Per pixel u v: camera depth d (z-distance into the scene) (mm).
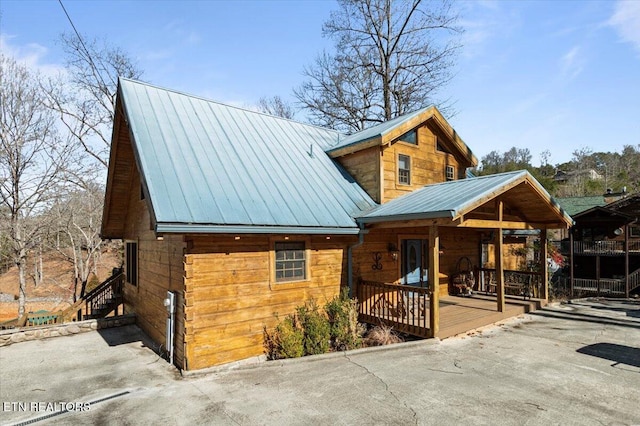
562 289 22000
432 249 7855
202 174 7605
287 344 7219
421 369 6297
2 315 18984
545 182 48344
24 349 8336
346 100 24312
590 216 24312
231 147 9281
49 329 9391
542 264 11883
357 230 8867
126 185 11586
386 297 10031
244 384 5879
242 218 6883
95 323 10148
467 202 7254
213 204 6883
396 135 10602
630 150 74438
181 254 7035
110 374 6645
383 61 22797
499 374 6012
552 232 34812
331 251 9055
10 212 17828
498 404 4902
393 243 10781
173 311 7172
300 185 9273
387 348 7473
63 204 20219
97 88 21562
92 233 20969
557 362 6590
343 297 8914
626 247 21109
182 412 4957
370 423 4449
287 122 12898
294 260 8312
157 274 8836
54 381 6340
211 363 6809
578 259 26312
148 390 5809
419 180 11781
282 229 7309
